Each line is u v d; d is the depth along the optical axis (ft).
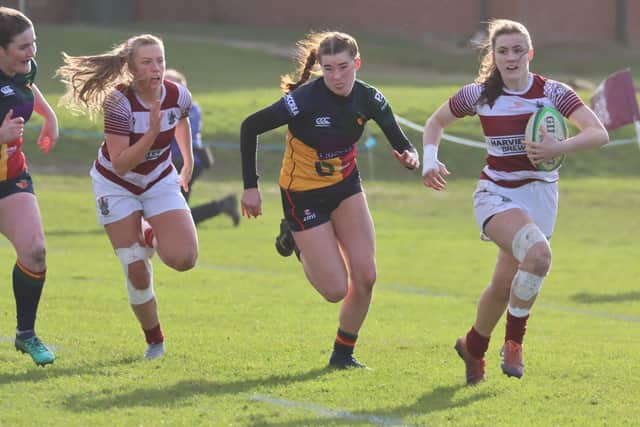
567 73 504.84
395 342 98.68
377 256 167.32
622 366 89.20
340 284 81.05
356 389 77.92
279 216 212.64
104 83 80.74
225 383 78.74
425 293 135.74
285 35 563.07
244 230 191.31
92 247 165.99
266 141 290.35
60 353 87.35
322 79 81.20
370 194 249.34
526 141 75.87
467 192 258.37
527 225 75.41
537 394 78.02
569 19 607.37
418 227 206.28
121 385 77.10
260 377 81.15
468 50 554.46
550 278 150.92
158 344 86.79
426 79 440.86
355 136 81.71
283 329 103.55
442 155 286.87
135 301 84.33
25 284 78.95
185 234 82.89
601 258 171.53
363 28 588.91
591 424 69.67
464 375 83.97
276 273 146.72
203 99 326.65
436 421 69.67
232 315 111.34
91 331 97.91
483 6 594.24
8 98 77.00
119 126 80.23
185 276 140.15
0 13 75.92
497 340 103.19
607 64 535.60
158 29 540.52
